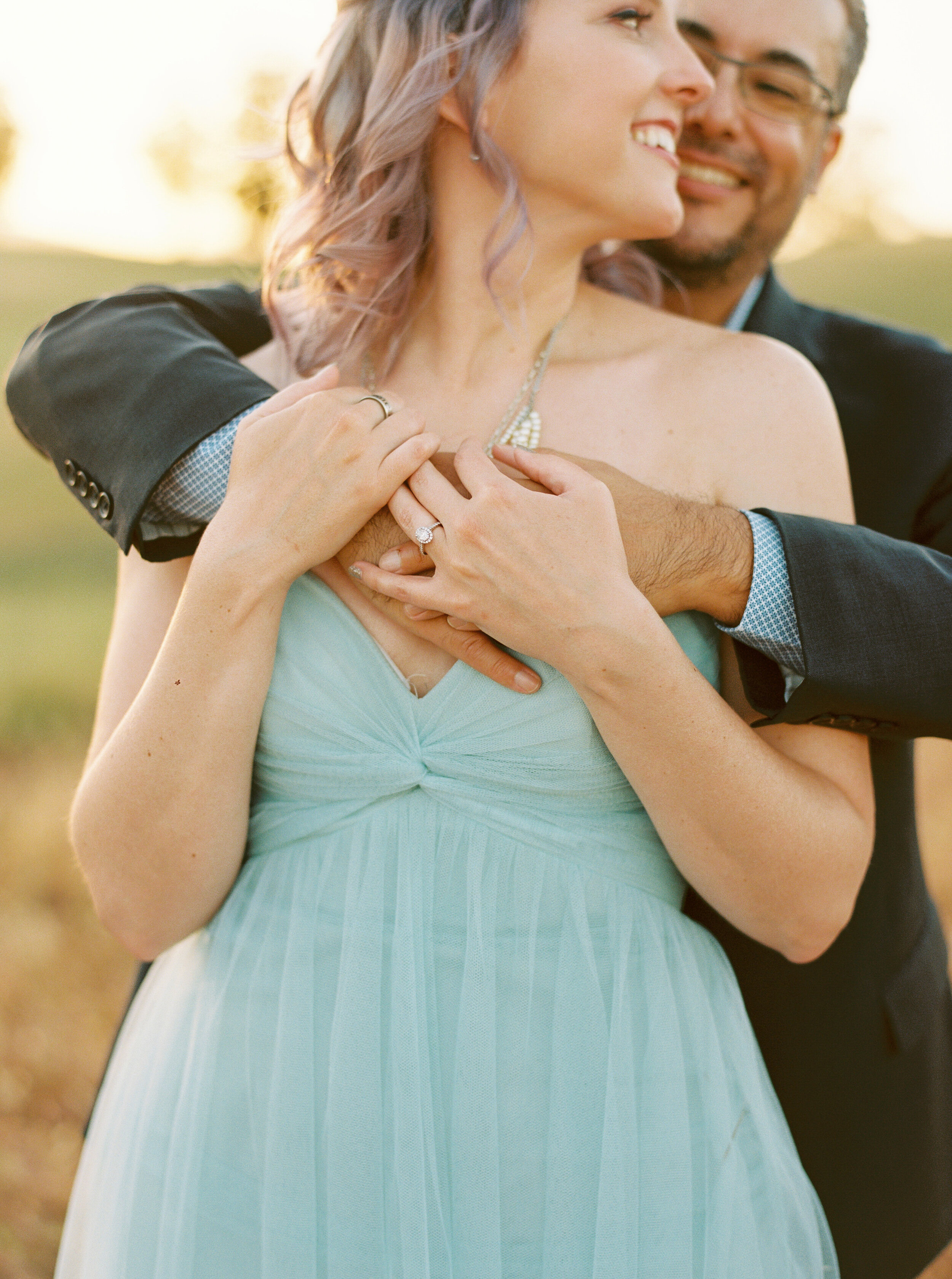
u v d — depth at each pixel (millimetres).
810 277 20266
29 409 1685
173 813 1480
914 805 2064
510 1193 1386
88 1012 3785
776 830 1413
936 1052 2074
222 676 1445
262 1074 1469
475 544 1362
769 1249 1444
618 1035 1423
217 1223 1441
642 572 1402
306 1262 1373
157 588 1682
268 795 1618
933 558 1482
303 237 1746
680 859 1479
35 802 5105
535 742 1468
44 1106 3408
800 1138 1938
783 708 1414
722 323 2348
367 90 1653
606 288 2029
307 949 1479
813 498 1563
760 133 2121
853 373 2113
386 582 1435
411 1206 1345
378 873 1476
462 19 1528
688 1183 1399
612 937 1475
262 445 1436
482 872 1461
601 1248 1341
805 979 1935
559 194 1544
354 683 1513
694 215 2188
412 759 1492
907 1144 1983
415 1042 1389
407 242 1647
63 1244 1709
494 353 1651
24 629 7945
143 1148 1523
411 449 1407
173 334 1669
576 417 1607
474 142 1507
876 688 1374
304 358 1764
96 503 1561
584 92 1461
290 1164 1400
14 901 4363
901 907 1994
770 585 1427
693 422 1585
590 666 1348
